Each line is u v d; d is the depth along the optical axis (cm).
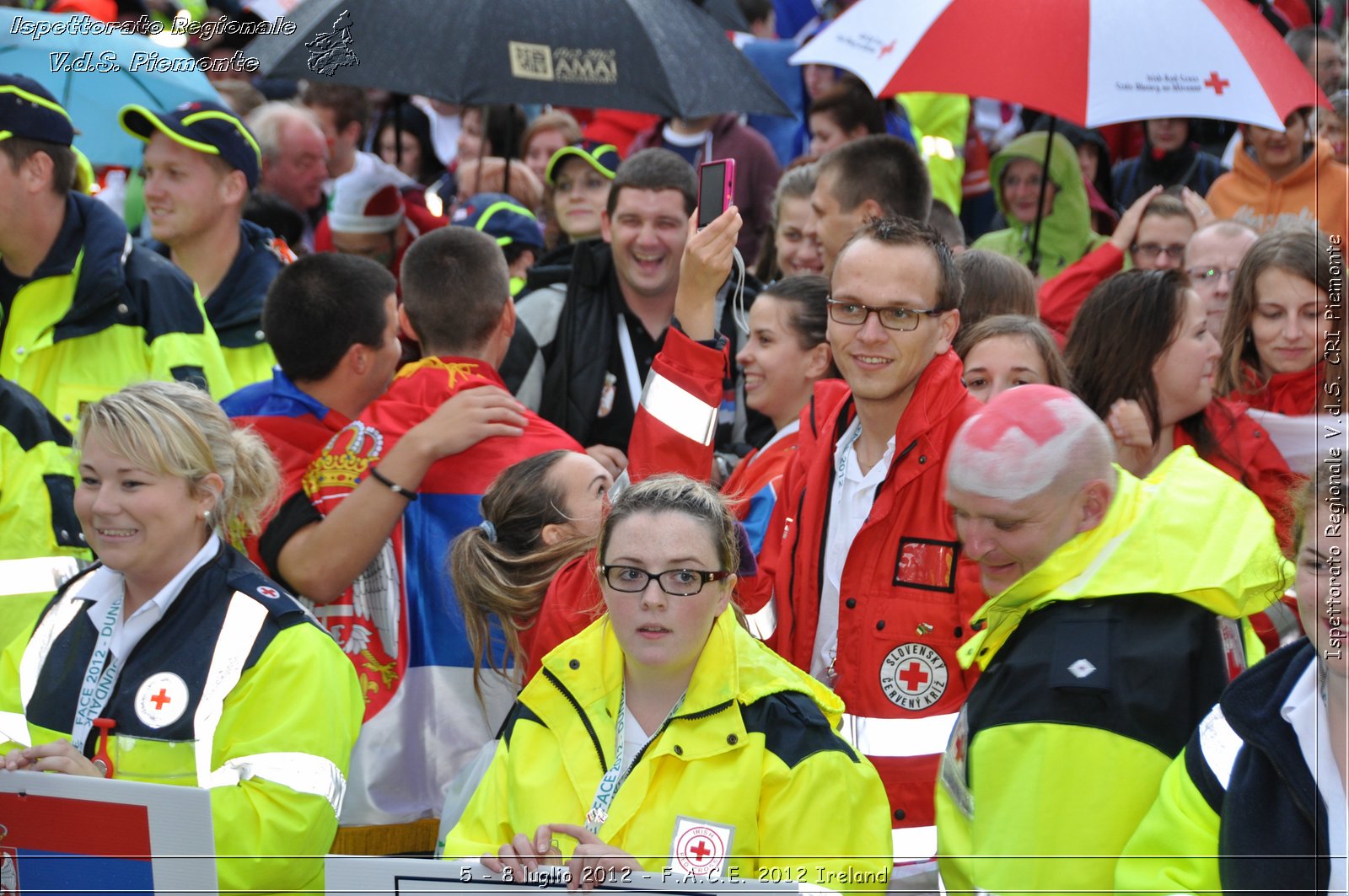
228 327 925
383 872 470
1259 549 474
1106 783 449
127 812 497
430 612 679
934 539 600
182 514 547
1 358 800
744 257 1383
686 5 1045
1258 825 432
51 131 789
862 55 1001
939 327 605
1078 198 1236
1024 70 932
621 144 1495
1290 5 1515
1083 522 478
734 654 505
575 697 514
